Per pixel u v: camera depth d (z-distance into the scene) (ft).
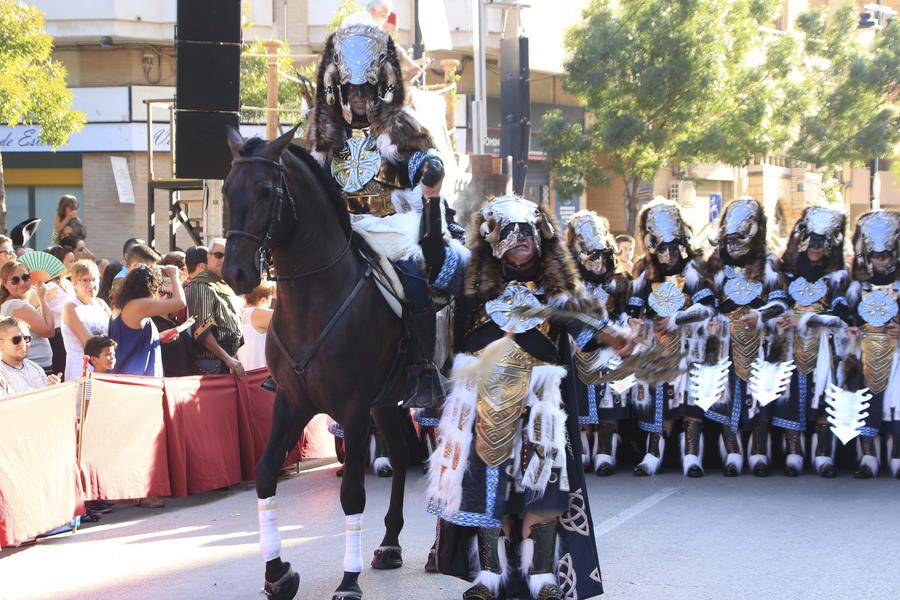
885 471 28.81
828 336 27.89
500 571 15.89
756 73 75.66
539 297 15.87
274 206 16.12
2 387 22.48
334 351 17.02
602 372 17.97
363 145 18.63
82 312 26.63
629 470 29.63
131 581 19.17
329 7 79.36
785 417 28.14
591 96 74.49
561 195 78.13
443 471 15.83
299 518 24.45
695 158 75.66
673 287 27.78
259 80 63.98
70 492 22.66
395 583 18.63
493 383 15.55
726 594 17.92
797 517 23.48
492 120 83.51
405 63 24.04
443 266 17.87
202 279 28.58
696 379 28.04
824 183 101.76
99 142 78.28
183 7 32.96
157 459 25.27
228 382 27.94
